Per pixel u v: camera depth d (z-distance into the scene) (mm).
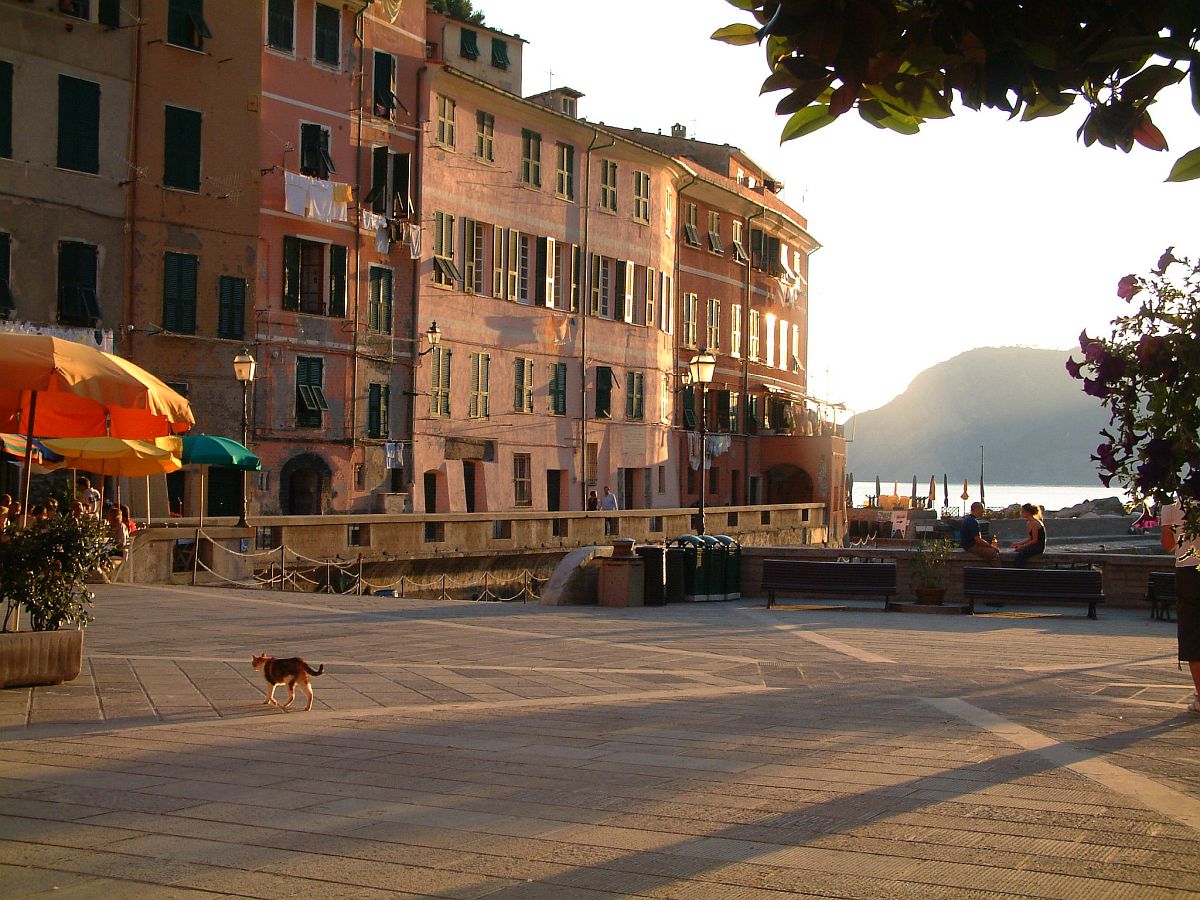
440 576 34875
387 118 42688
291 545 30312
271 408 38500
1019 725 9836
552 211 50719
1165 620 21266
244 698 11180
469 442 46219
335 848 5980
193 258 36188
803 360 77125
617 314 54719
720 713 10539
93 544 11852
